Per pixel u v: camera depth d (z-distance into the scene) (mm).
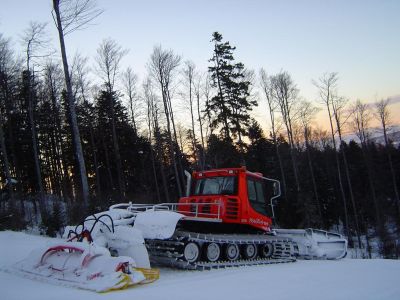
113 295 6734
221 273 9289
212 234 10711
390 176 59469
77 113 41969
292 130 49281
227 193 11703
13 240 13562
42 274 7961
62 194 44656
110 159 45250
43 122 42094
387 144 53844
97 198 21781
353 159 61688
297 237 13516
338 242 13555
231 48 41344
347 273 9672
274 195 12844
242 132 40844
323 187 51812
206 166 42906
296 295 7191
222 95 40969
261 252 11906
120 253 8586
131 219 9461
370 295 7348
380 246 38688
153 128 48094
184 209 11695
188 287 7625
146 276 7934
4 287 7289
